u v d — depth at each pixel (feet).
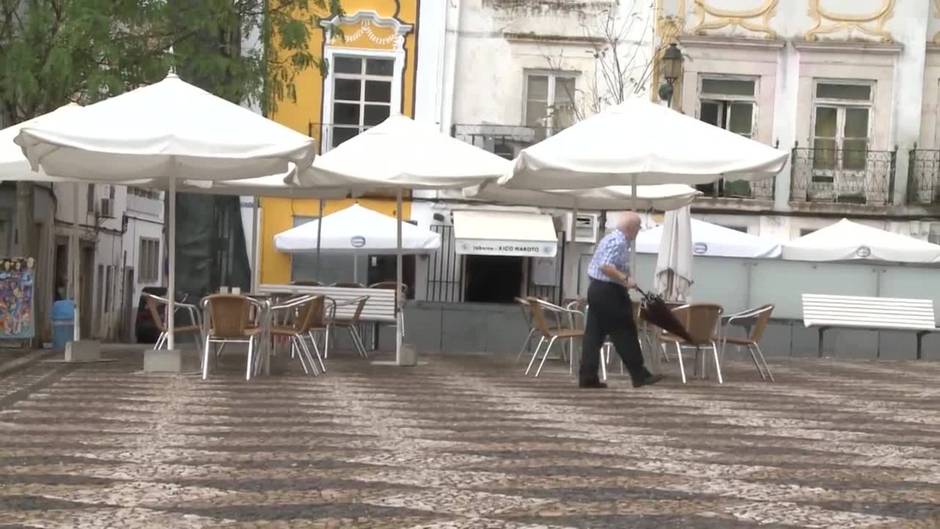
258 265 97.60
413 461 27.20
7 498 22.48
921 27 101.81
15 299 68.74
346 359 62.13
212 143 44.19
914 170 101.65
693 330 49.44
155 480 24.43
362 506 22.04
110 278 133.69
